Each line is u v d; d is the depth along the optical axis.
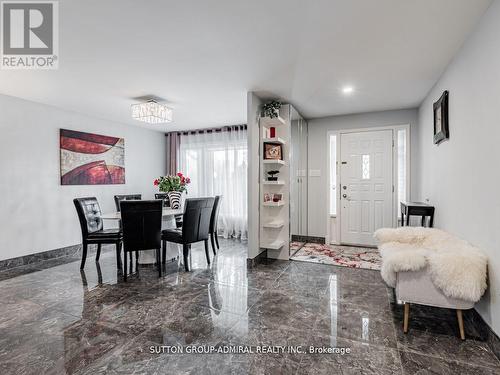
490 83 1.92
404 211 3.79
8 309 2.55
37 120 4.10
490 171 1.94
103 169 5.06
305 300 2.70
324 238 5.08
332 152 5.04
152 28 2.15
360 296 2.79
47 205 4.22
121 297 2.80
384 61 2.75
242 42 2.38
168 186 4.57
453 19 2.05
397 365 1.73
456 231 2.63
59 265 3.91
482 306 2.04
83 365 1.76
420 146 4.22
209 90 3.59
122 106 4.30
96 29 2.16
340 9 1.92
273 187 4.15
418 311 2.46
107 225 5.11
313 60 2.73
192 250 4.75
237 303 2.64
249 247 3.69
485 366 1.72
